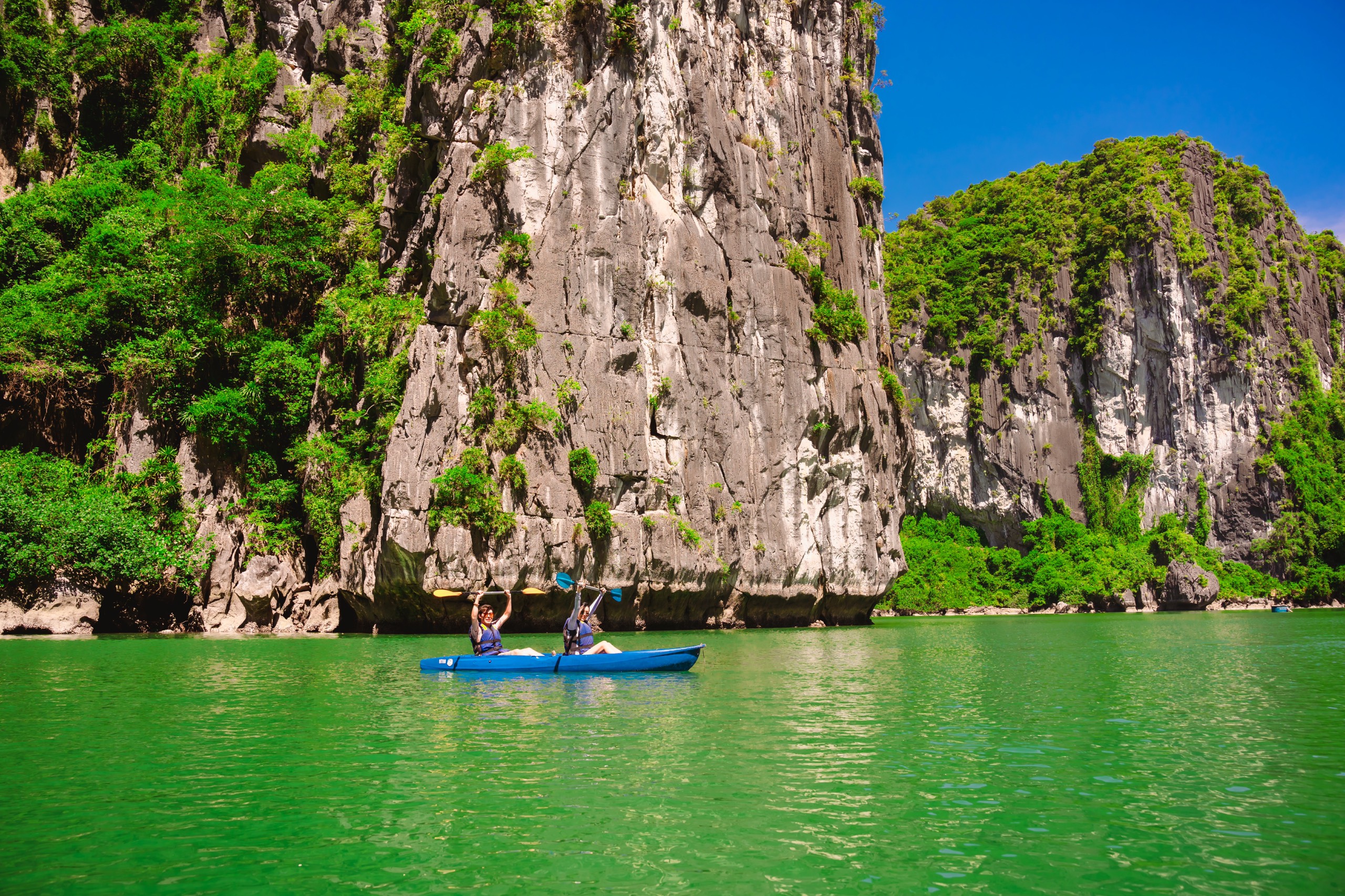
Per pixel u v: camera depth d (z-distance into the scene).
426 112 43.44
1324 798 10.25
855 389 51.38
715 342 46.22
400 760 11.92
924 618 74.62
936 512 110.50
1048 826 9.20
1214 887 7.58
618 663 21.86
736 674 22.19
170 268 41.56
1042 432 108.31
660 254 45.28
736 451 46.16
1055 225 114.56
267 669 22.81
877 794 10.36
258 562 38.34
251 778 11.00
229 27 54.03
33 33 50.97
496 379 39.75
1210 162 127.62
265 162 50.12
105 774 11.24
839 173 54.91
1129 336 111.69
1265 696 18.59
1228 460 116.12
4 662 24.28
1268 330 123.00
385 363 40.56
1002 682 21.08
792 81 53.03
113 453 39.19
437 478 37.38
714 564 43.56
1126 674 23.20
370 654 27.41
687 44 47.50
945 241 116.94
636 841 8.70
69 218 46.44
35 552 34.25
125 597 37.94
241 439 39.38
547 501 39.38
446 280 39.50
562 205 42.53
